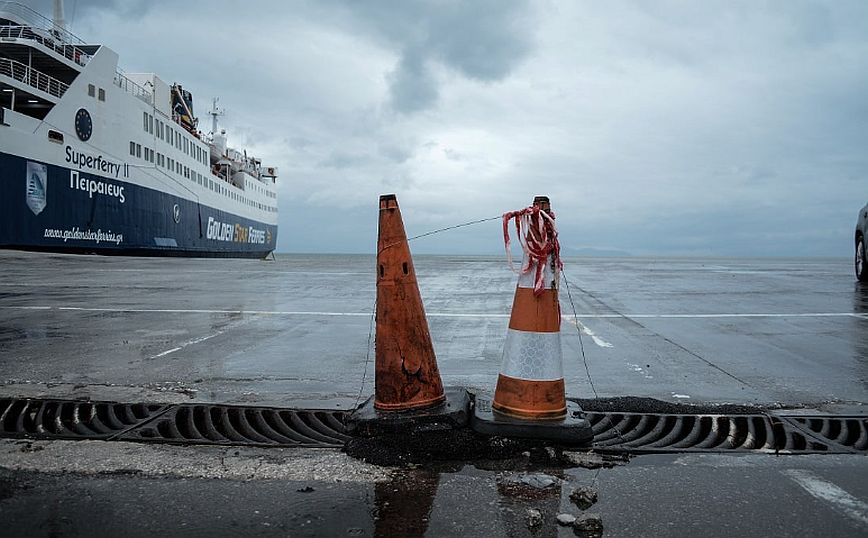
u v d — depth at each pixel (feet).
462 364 19.36
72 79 113.09
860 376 17.71
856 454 11.05
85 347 22.17
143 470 10.08
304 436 12.37
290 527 8.02
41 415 13.74
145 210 133.90
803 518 8.37
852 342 23.62
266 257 249.75
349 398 15.05
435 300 39.65
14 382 16.48
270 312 33.01
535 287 12.17
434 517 8.36
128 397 14.93
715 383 16.75
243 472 10.02
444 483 9.58
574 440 11.34
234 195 198.90
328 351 21.63
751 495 9.15
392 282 12.45
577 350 21.79
